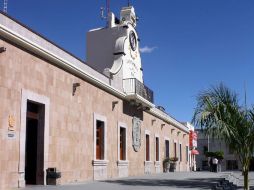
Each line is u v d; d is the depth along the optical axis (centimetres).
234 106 1523
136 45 3194
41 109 1798
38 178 1766
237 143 1520
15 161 1552
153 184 1972
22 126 1602
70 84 2042
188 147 5619
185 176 2834
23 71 1638
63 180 1928
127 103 2927
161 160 3953
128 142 2928
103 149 2448
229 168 6781
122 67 2862
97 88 2384
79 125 2127
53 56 1842
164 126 4175
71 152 2027
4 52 1520
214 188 1862
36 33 1750
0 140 1481
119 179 2386
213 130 1515
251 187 2194
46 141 1794
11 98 1552
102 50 2986
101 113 2427
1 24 1487
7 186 1502
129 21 3061
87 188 1645
